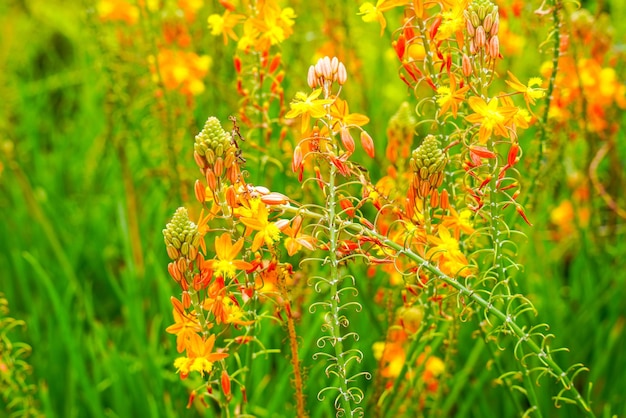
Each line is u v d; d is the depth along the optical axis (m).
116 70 0.91
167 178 0.89
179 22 0.91
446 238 0.63
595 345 0.87
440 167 0.61
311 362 0.84
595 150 0.87
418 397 0.75
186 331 0.62
